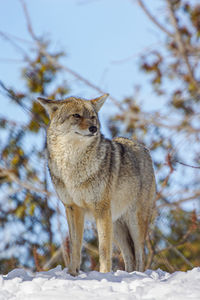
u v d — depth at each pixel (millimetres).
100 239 10406
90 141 10297
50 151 10586
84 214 10758
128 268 12109
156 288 7449
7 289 7918
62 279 8422
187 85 12977
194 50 10594
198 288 7422
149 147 14312
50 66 16156
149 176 12625
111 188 10727
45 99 10930
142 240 12172
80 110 10516
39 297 7152
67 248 15125
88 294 7371
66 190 10469
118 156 11289
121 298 6938
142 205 12281
